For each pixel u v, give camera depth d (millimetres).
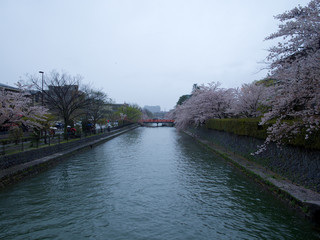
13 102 12312
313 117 7016
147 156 18578
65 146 18641
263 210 7773
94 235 6273
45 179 11586
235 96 24016
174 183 10938
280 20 7934
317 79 6969
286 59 8086
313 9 7223
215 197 9055
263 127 12078
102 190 9977
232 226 6746
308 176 8344
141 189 10102
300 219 6906
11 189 9969
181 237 6164
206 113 26453
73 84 24859
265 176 10062
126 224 6910
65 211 7824
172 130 61000
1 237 6176
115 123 60469
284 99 7555
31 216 7441
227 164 15102
